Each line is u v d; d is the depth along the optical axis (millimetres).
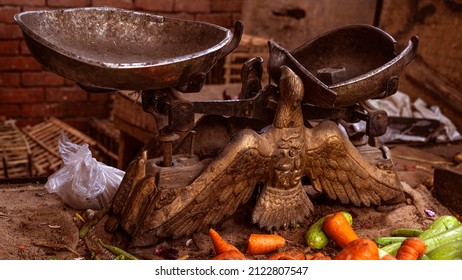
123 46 1242
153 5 2406
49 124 2201
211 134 1344
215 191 1239
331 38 1399
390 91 1292
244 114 1308
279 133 1269
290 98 1246
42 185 1444
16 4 2260
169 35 1263
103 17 1238
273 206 1289
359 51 1390
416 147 1927
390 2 2396
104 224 1274
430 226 1289
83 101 2438
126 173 1249
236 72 2252
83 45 1215
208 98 1985
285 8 2588
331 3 2518
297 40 2604
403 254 1159
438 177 1474
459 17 2203
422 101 2252
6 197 1384
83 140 2105
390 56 1349
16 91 2354
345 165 1332
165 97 1211
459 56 2219
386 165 1374
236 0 2549
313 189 1416
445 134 2049
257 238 1236
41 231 1274
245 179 1261
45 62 1130
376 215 1384
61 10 1207
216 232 1223
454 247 1209
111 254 1208
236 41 1247
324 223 1258
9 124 2133
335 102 1266
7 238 1242
